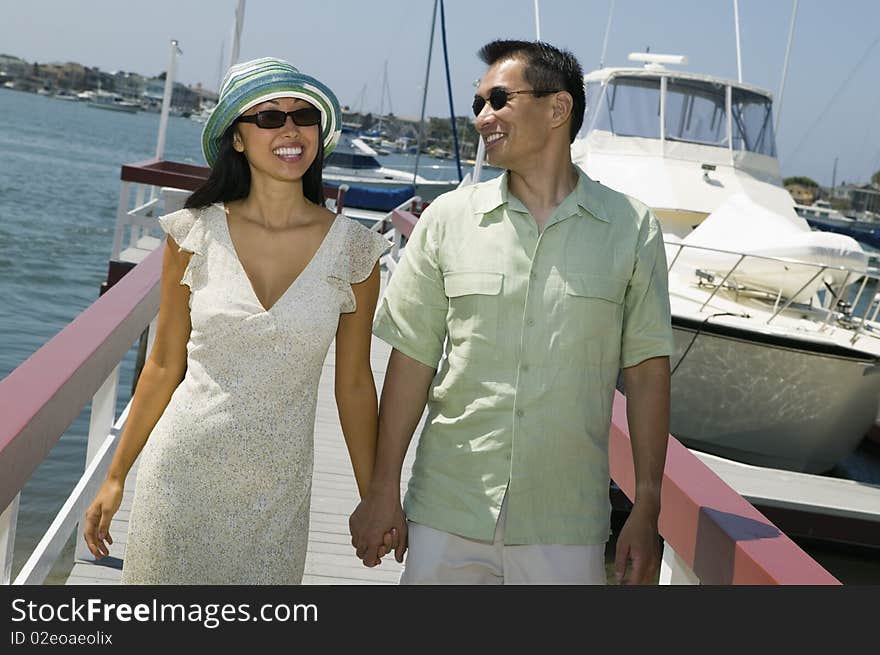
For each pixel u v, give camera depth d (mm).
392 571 3918
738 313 7883
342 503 4609
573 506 2242
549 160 2264
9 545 2645
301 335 2229
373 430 2443
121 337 3418
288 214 2320
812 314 8242
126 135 134125
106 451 3717
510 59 2250
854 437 7949
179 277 2328
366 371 2418
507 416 2207
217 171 2301
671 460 2668
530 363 2197
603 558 2305
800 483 7039
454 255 2250
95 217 33438
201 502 2209
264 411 2217
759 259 7988
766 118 10797
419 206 17609
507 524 2211
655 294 2266
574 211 2219
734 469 7230
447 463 2258
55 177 49344
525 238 2217
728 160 10406
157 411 2400
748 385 7668
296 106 2275
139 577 2256
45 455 2443
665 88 10570
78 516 3418
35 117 137625
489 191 2268
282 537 2268
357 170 32531
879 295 7953
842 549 6773
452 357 2268
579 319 2197
